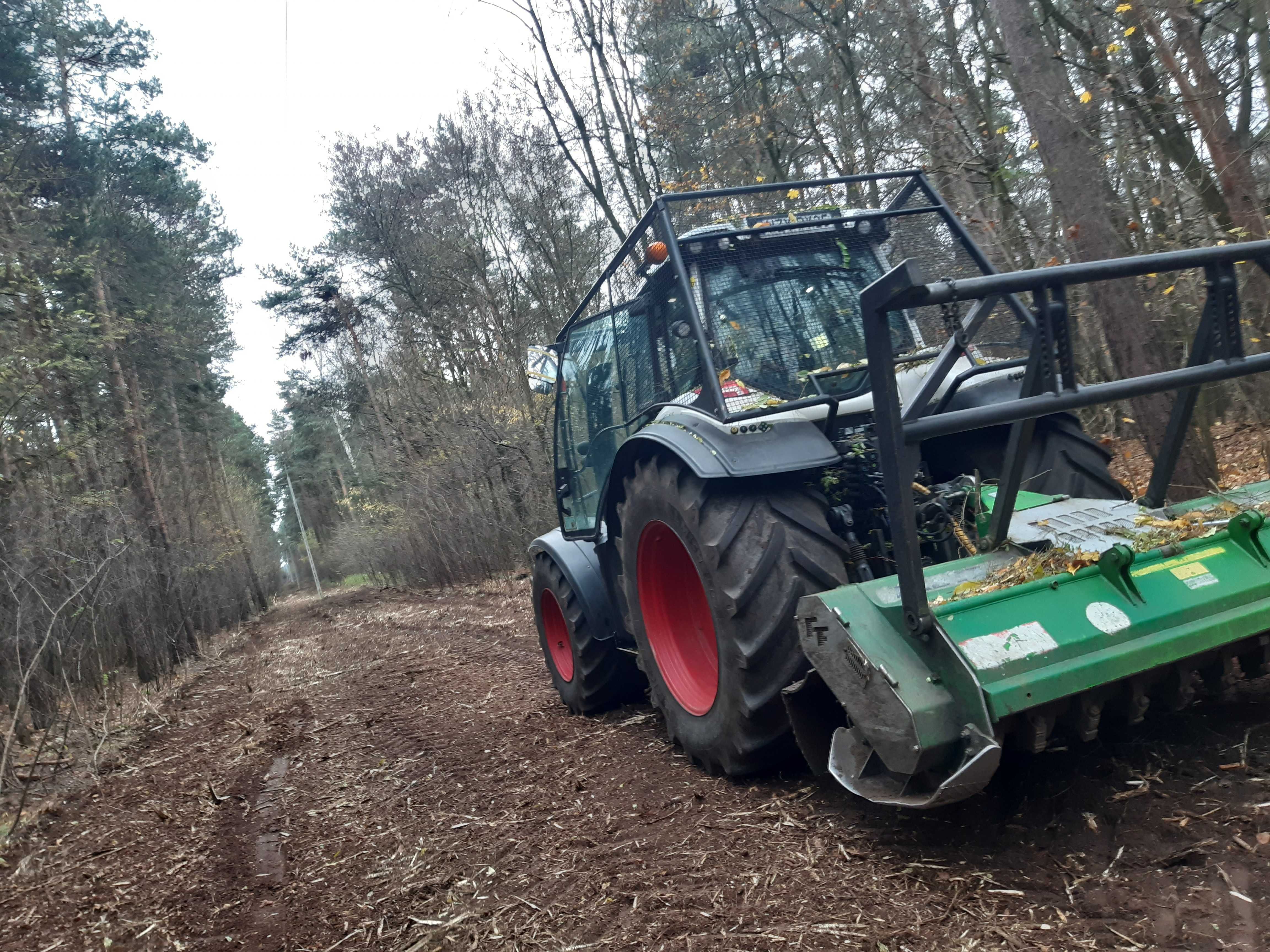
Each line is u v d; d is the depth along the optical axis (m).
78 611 7.03
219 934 3.21
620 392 4.45
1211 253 2.65
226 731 7.22
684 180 12.45
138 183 18.42
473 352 17.92
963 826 2.74
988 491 3.29
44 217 14.45
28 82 14.20
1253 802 2.43
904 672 2.48
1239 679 3.19
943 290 2.35
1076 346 7.12
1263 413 6.47
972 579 2.67
